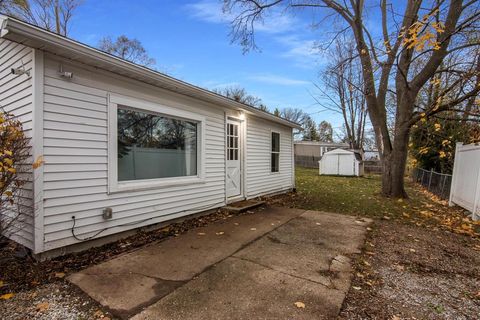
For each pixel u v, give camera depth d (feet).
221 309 7.53
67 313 7.34
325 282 9.29
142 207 14.82
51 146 10.85
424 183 38.17
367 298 8.41
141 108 14.58
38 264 10.39
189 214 18.12
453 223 18.10
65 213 11.34
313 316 7.28
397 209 22.61
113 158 13.16
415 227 17.08
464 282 9.73
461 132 26.96
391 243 13.88
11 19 8.76
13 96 11.69
